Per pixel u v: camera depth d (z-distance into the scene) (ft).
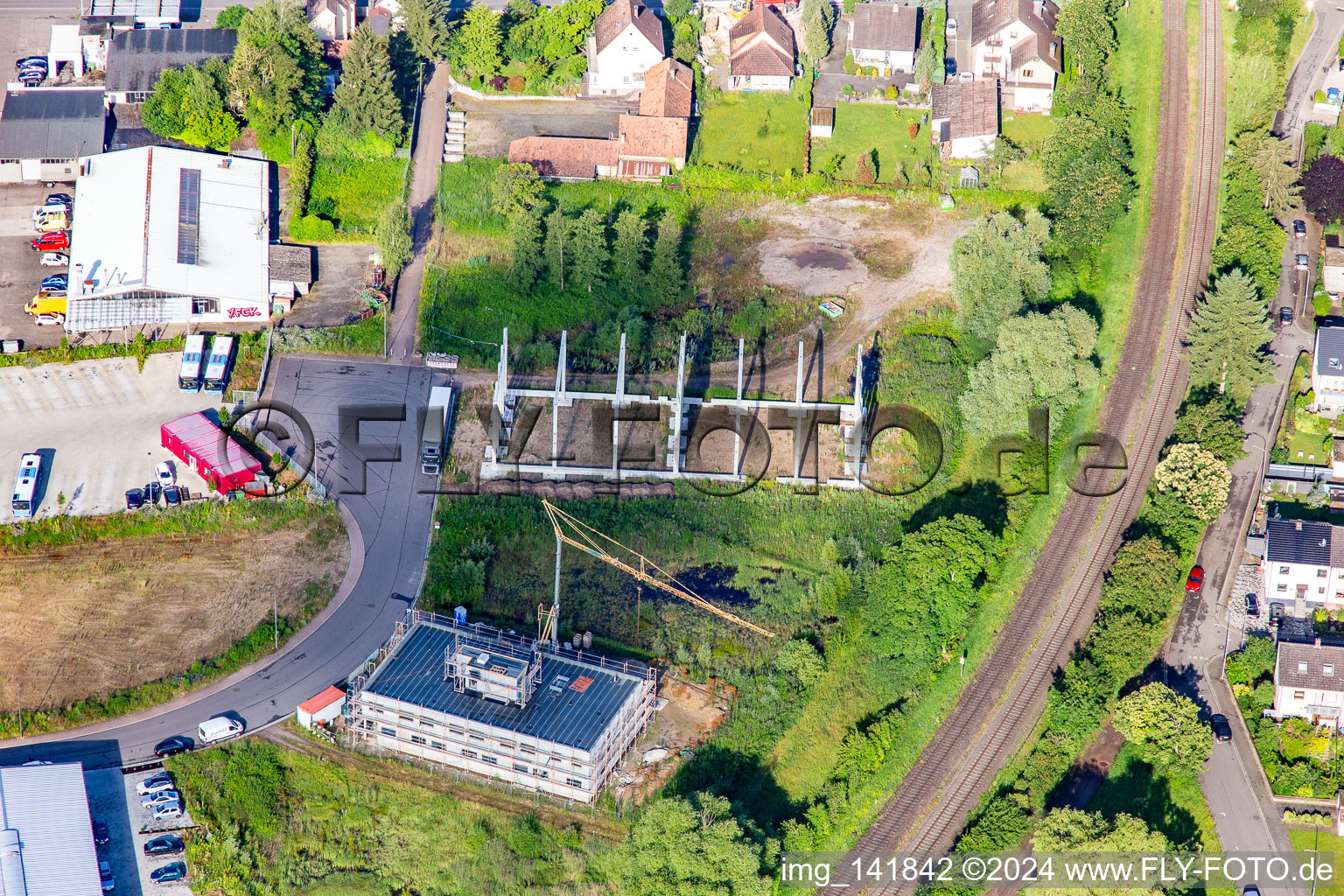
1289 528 560.61
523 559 545.44
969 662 540.52
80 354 613.11
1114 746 519.60
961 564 531.09
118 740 486.79
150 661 507.71
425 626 513.45
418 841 468.34
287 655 513.45
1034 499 590.55
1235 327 614.75
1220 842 497.05
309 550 546.67
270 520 554.46
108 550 542.16
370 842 469.16
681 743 489.26
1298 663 521.24
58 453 572.51
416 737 482.28
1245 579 567.18
